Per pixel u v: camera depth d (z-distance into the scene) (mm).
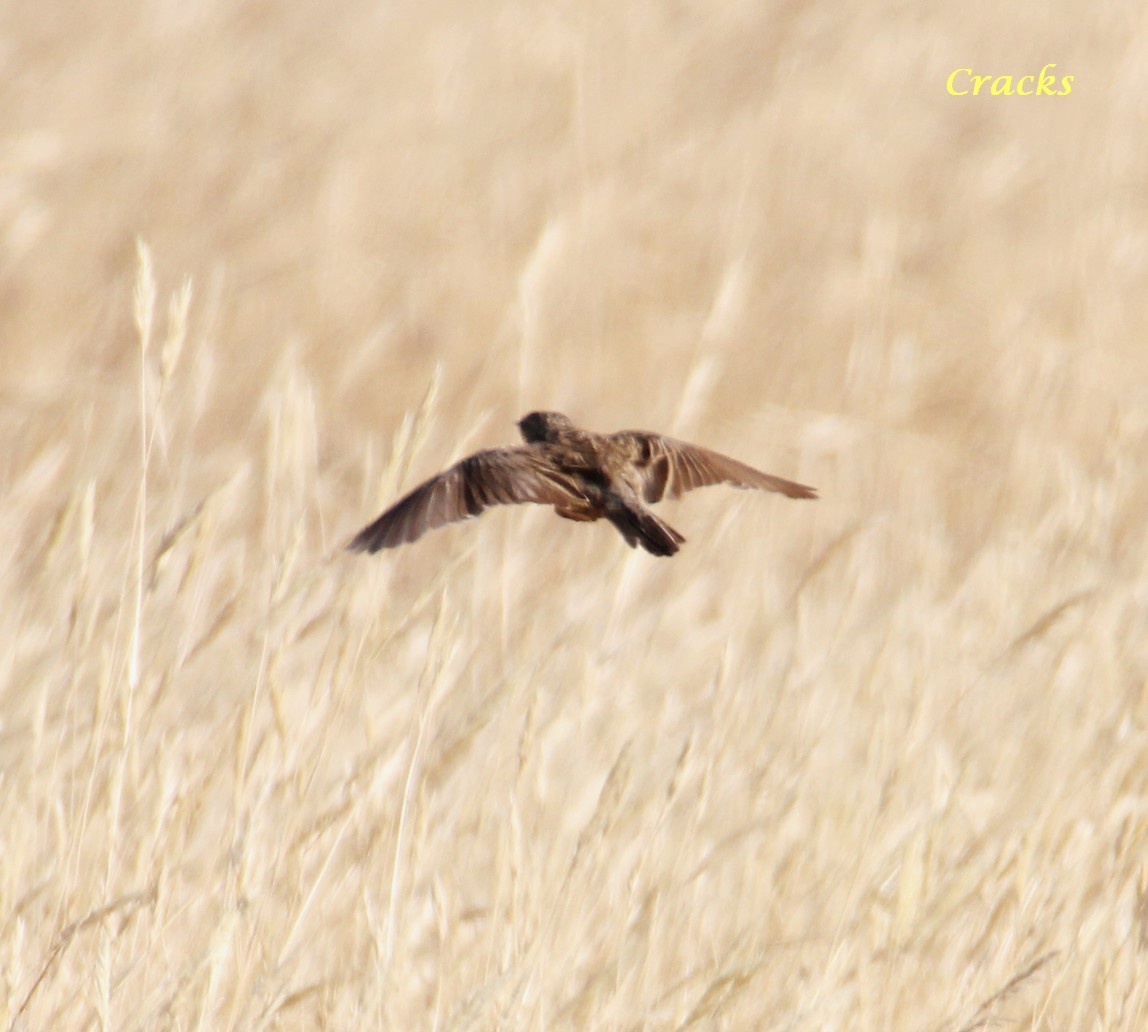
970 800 14195
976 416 27547
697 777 14008
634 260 31094
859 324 28219
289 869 11703
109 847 11359
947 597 19812
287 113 35250
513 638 16969
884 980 11938
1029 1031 12367
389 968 11508
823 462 25000
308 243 30047
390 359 27469
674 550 7871
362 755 12727
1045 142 38406
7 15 38719
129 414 21391
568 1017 11375
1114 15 45250
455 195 32500
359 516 19531
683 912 12820
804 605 16250
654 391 27656
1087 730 15203
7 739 12641
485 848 13828
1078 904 12836
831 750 14867
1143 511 20953
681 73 39500
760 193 34594
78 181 31703
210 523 12391
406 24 40469
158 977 11219
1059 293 32125
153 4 39625
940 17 45094
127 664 11797
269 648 13094
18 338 26344
